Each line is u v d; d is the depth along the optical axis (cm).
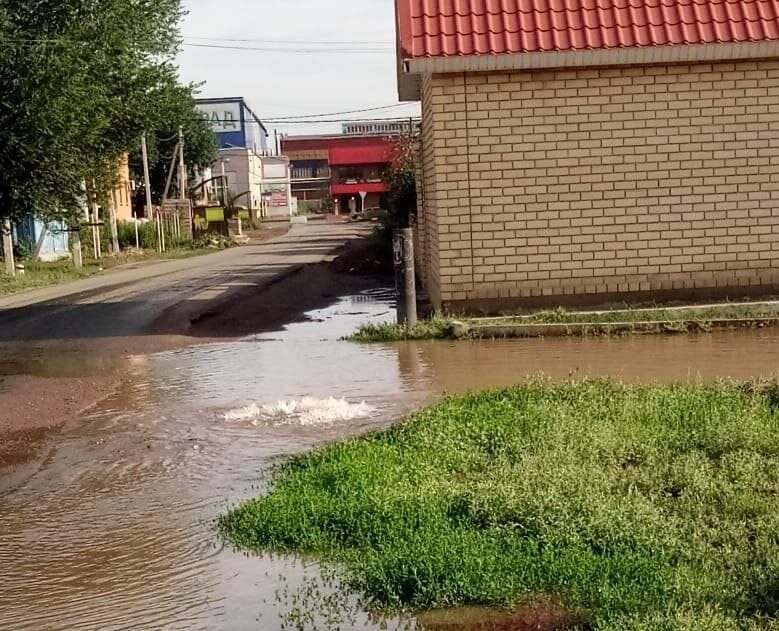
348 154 9856
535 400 840
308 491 632
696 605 445
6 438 879
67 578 550
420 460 684
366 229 6006
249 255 3959
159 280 2677
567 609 462
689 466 631
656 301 1359
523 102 1333
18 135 2377
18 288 2769
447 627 459
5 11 2358
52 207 2542
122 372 1184
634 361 1075
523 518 557
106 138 3059
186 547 584
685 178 1346
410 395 965
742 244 1355
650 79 1330
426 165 1588
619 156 1341
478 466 674
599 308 1361
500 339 1268
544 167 1342
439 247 1358
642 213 1349
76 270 3384
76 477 746
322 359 1200
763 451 672
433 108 1338
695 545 511
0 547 605
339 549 556
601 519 541
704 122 1339
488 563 498
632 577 475
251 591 516
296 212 11581
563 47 1306
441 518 570
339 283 2334
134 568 557
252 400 980
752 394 839
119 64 2848
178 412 943
